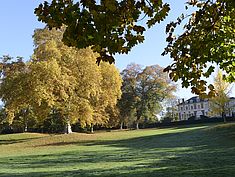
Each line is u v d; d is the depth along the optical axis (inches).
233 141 916.0
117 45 183.2
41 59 1524.4
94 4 171.5
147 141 1272.1
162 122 3105.3
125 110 2952.8
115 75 1739.7
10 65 1665.8
